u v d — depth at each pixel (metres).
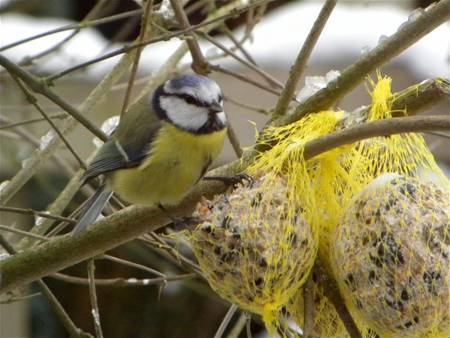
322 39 13.21
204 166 7.84
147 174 7.83
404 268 6.44
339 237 6.82
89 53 12.67
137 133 7.94
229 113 12.50
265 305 6.71
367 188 6.82
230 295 6.77
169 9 9.69
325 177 7.30
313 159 7.20
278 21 14.21
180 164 7.76
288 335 6.96
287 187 6.85
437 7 7.29
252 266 6.58
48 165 12.05
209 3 10.77
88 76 12.07
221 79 12.61
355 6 13.57
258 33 13.84
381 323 6.59
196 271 8.31
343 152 7.22
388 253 6.48
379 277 6.51
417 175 7.32
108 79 9.41
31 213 7.91
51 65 11.87
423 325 6.46
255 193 6.80
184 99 7.82
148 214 7.93
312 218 6.91
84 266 13.27
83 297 13.29
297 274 6.73
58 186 12.62
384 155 7.40
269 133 7.55
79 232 7.70
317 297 7.19
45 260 7.84
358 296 6.63
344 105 12.08
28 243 9.12
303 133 7.35
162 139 7.77
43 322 13.13
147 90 9.70
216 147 7.87
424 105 7.23
